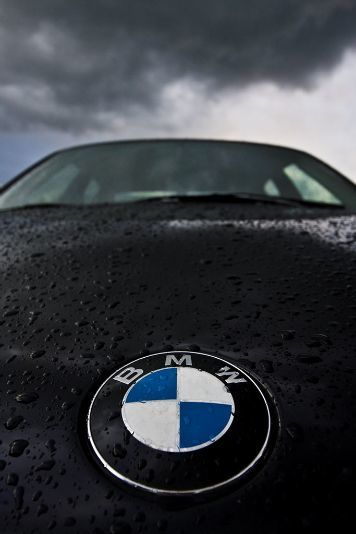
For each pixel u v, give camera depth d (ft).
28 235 4.45
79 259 3.70
